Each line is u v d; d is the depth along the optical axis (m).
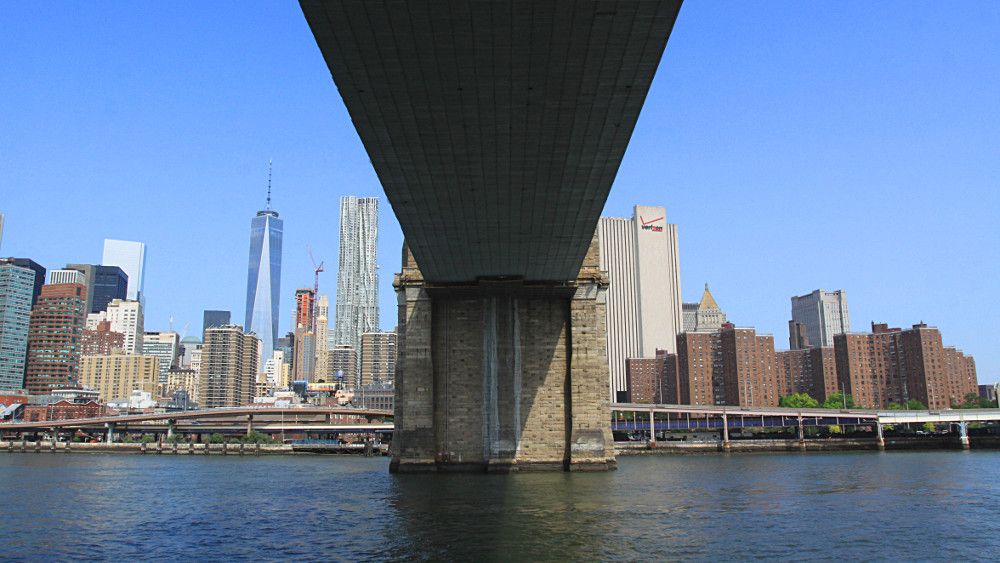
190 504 57.94
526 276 77.12
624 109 37.91
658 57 32.66
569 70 33.81
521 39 31.00
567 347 80.12
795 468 96.38
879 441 160.25
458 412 78.62
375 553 35.38
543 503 52.88
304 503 56.94
